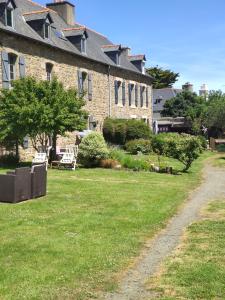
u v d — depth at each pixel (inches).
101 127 1192.2
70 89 812.0
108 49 1293.1
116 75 1283.2
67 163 780.0
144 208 448.8
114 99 1268.5
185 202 505.7
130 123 1209.4
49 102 746.2
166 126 2007.9
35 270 262.4
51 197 496.7
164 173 785.6
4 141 803.4
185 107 2132.1
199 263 275.1
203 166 969.5
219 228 369.7
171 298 224.1
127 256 295.1
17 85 747.4
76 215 405.7
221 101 1680.6
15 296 227.3
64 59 1011.9
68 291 236.4
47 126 733.9
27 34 884.0
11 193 459.8
